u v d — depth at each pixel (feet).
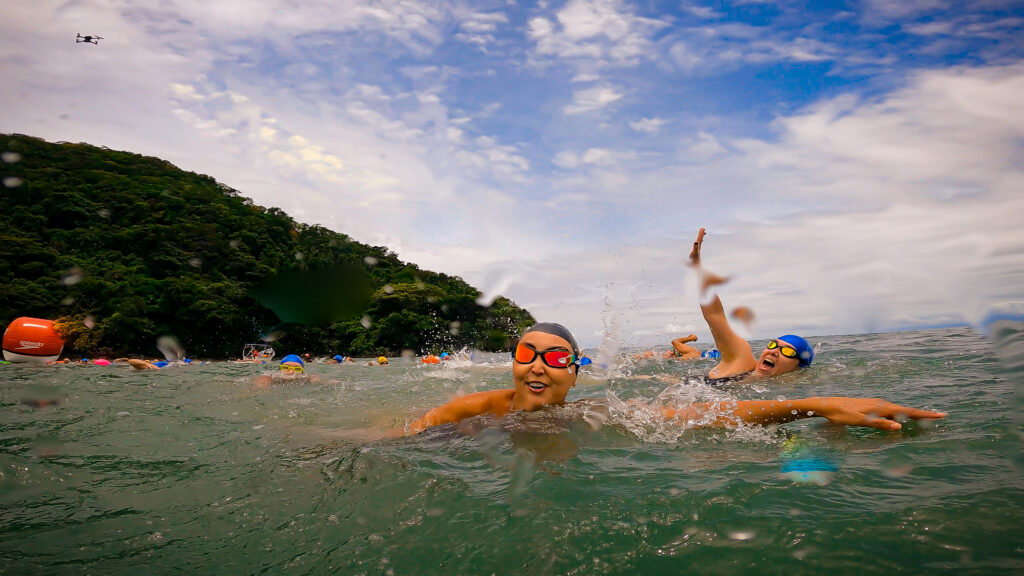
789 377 18.89
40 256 121.19
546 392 11.25
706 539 5.41
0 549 6.03
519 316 116.67
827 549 5.05
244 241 145.38
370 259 118.52
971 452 7.64
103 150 184.44
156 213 148.66
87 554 5.90
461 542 5.69
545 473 7.66
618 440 9.35
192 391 19.39
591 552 5.31
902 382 15.29
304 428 12.42
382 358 52.70
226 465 9.20
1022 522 5.32
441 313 130.93
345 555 5.61
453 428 10.75
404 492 7.20
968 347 23.90
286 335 135.03
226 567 5.54
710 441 9.18
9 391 18.34
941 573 4.53
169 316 124.36
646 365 25.54
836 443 8.64
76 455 9.95
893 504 5.92
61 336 41.98
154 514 7.03
